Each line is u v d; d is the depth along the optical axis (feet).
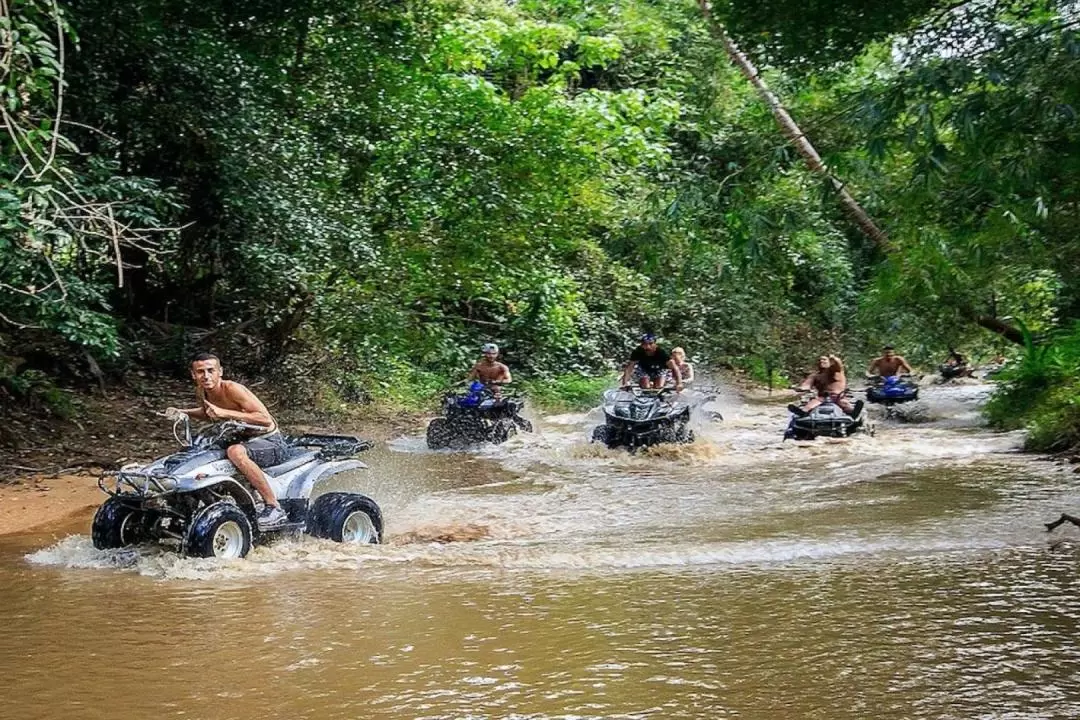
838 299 103.65
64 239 29.78
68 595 20.36
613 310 90.07
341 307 55.98
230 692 14.49
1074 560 22.25
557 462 42.34
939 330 65.00
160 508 23.98
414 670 15.37
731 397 81.87
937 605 18.58
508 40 78.64
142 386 51.47
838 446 45.91
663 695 14.07
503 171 65.67
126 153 48.16
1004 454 41.93
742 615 18.20
